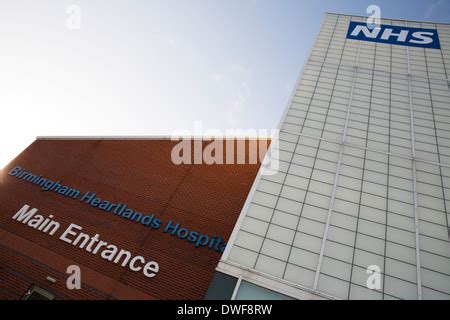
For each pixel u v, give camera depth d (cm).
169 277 1305
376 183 1065
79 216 1548
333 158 1159
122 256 1390
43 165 1805
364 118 1319
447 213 965
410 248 887
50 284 1313
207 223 1474
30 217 1562
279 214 993
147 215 1530
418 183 1056
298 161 1155
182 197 1586
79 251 1414
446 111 1321
